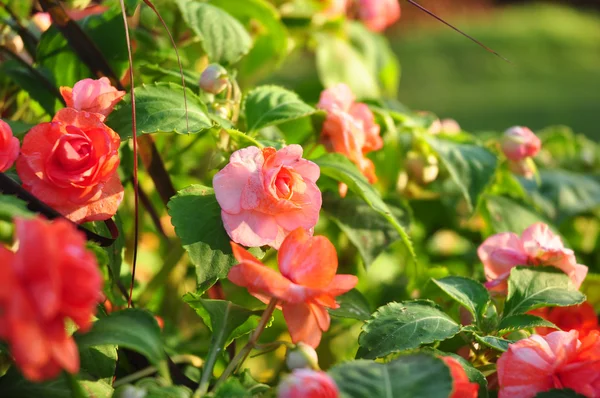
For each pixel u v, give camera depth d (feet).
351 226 2.75
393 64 4.19
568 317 2.62
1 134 2.22
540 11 26.08
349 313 2.57
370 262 2.73
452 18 24.99
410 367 2.15
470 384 2.18
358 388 2.13
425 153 2.99
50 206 2.25
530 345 2.28
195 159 3.13
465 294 2.50
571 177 3.46
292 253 2.23
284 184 2.34
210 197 2.41
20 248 1.97
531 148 3.02
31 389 2.21
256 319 2.42
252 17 3.08
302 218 2.36
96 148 2.27
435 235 3.49
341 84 2.76
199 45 2.98
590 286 2.79
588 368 2.27
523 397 2.28
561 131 3.95
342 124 2.65
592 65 20.29
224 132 2.55
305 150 2.76
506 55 20.12
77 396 2.15
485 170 2.90
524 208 3.11
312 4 3.37
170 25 2.85
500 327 2.48
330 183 2.79
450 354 2.36
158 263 3.22
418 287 2.90
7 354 2.28
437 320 2.41
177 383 2.34
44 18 2.89
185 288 3.05
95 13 2.73
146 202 2.70
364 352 2.38
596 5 27.61
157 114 2.42
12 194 2.21
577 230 3.49
